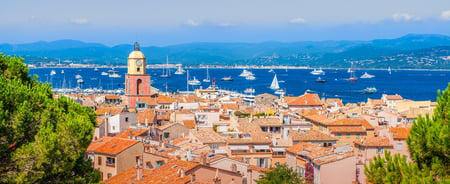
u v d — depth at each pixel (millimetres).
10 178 47688
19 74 63750
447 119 53281
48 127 50625
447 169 50938
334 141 132000
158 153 104812
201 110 192625
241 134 133750
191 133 126938
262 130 155000
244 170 96875
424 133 52656
